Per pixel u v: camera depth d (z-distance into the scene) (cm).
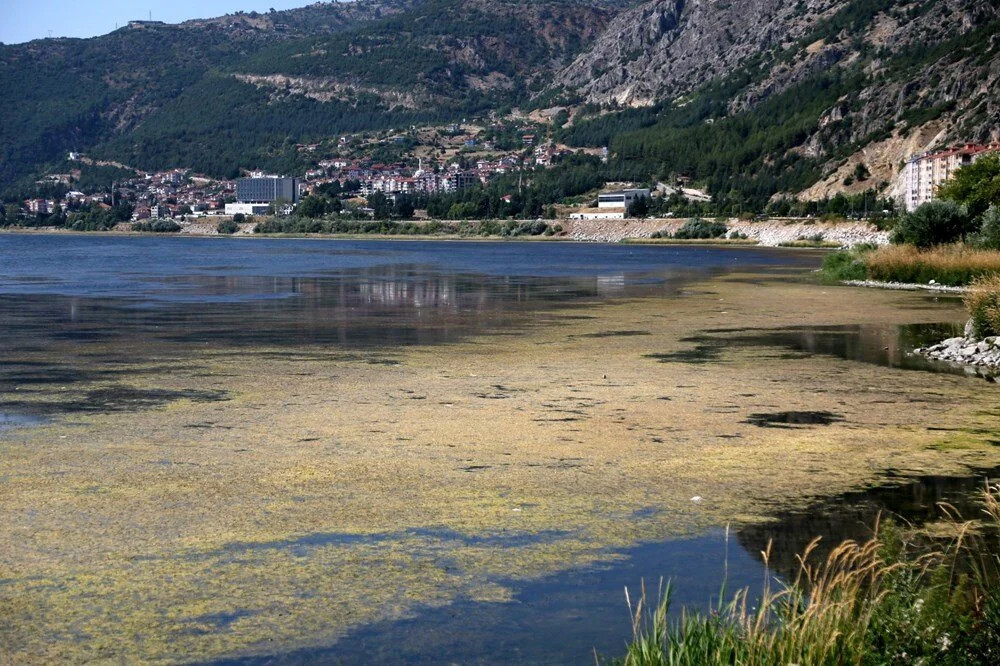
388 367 3186
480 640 1161
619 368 3183
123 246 19450
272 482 1775
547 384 2862
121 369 3123
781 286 7200
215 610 1230
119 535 1488
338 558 1408
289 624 1196
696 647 953
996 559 1362
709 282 7756
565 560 1412
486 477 1825
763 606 1006
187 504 1642
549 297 6194
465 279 8138
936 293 6412
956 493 1747
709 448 2069
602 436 2173
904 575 1113
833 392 2745
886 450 2059
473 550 1446
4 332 4162
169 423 2281
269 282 7681
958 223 7994
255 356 3444
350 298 6088
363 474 1834
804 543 1483
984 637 971
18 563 1371
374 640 1158
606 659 1112
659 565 1397
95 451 2000
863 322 4631
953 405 2561
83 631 1168
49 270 9600
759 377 3005
